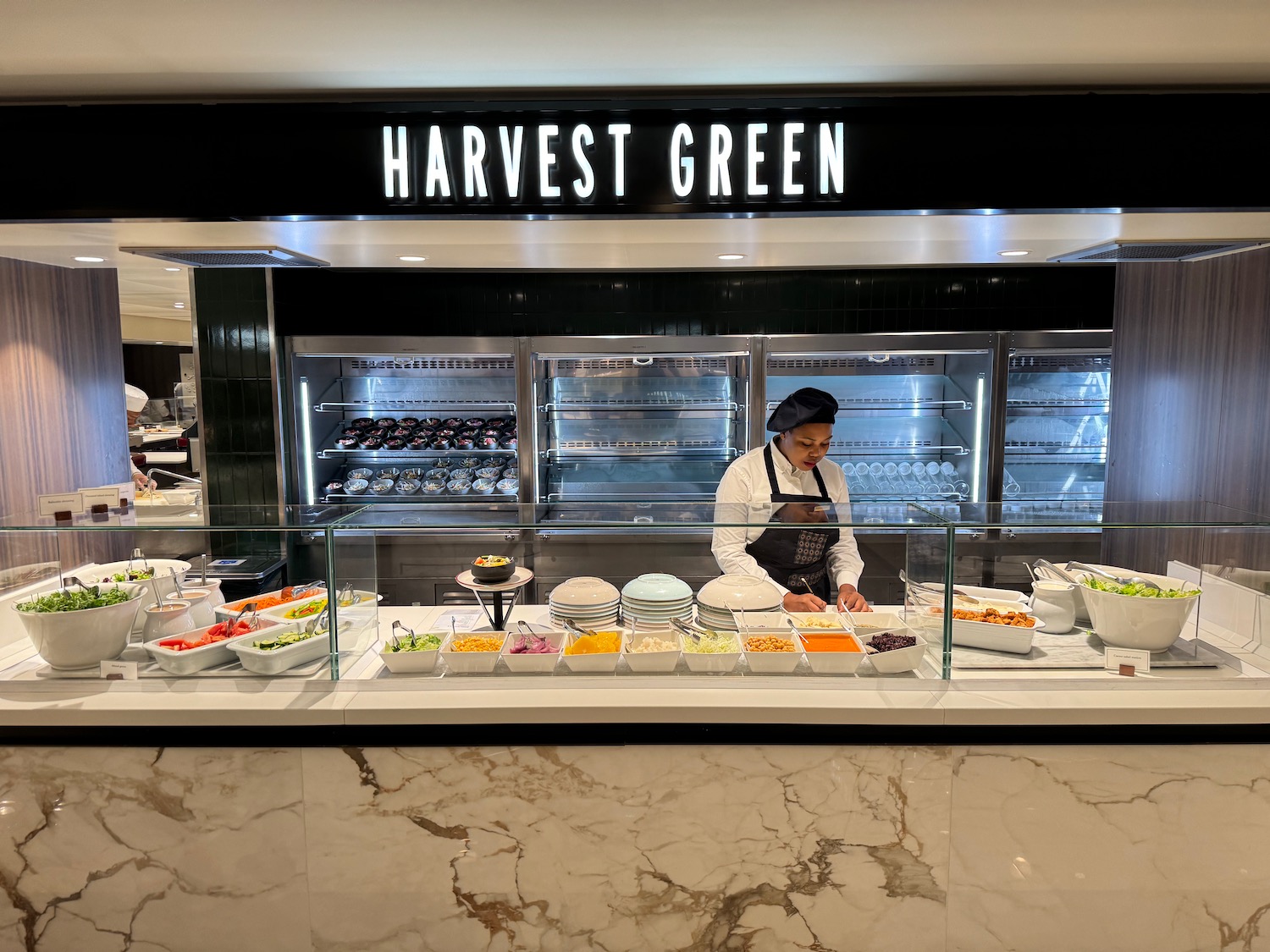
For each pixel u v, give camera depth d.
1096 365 4.21
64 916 2.07
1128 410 4.15
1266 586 2.11
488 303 4.29
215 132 2.14
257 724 1.97
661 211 2.14
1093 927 2.04
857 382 4.32
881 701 1.98
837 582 2.47
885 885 2.04
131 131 2.15
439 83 2.06
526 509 2.40
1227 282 3.80
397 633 2.28
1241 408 3.76
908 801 2.00
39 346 3.96
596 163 2.13
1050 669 2.06
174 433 7.91
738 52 1.87
